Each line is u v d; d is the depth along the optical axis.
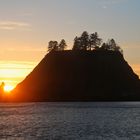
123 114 136.88
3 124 96.00
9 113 148.12
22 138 66.00
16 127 86.81
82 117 123.00
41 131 77.50
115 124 95.00
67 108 182.12
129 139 64.69
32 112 152.88
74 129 81.81
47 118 119.56
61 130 79.56
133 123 97.81
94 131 77.31
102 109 171.12
